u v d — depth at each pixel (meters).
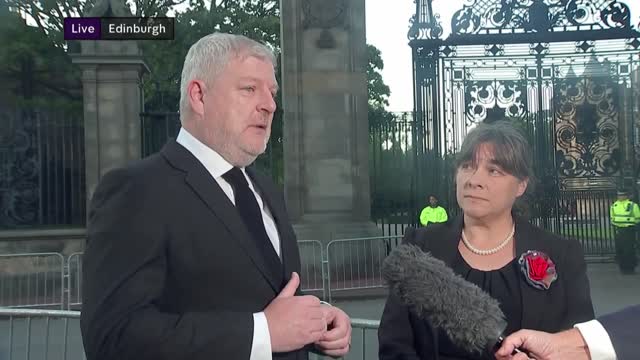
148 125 10.25
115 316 1.71
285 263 2.22
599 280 10.55
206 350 1.72
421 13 10.95
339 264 9.89
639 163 11.48
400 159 11.37
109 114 10.07
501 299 2.26
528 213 2.51
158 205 1.87
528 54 11.12
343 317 2.11
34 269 9.42
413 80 10.83
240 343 1.75
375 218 11.62
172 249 1.87
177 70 21.72
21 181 10.21
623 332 1.71
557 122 11.52
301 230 10.14
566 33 10.86
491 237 2.40
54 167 10.31
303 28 10.44
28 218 10.20
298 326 1.83
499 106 11.09
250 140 2.03
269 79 2.07
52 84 13.48
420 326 2.35
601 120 11.51
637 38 10.89
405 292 1.95
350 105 10.47
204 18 22.45
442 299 1.85
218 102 2.02
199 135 2.07
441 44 10.84
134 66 10.16
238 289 1.92
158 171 1.95
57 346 6.13
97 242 1.81
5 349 6.07
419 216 10.50
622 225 11.15
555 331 2.20
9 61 15.77
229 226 1.95
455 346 2.26
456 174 2.50
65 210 10.26
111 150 10.05
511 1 10.92
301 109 10.40
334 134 10.41
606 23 10.88
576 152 11.66
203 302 1.88
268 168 11.78
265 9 24.95
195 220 1.91
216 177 2.05
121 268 1.77
